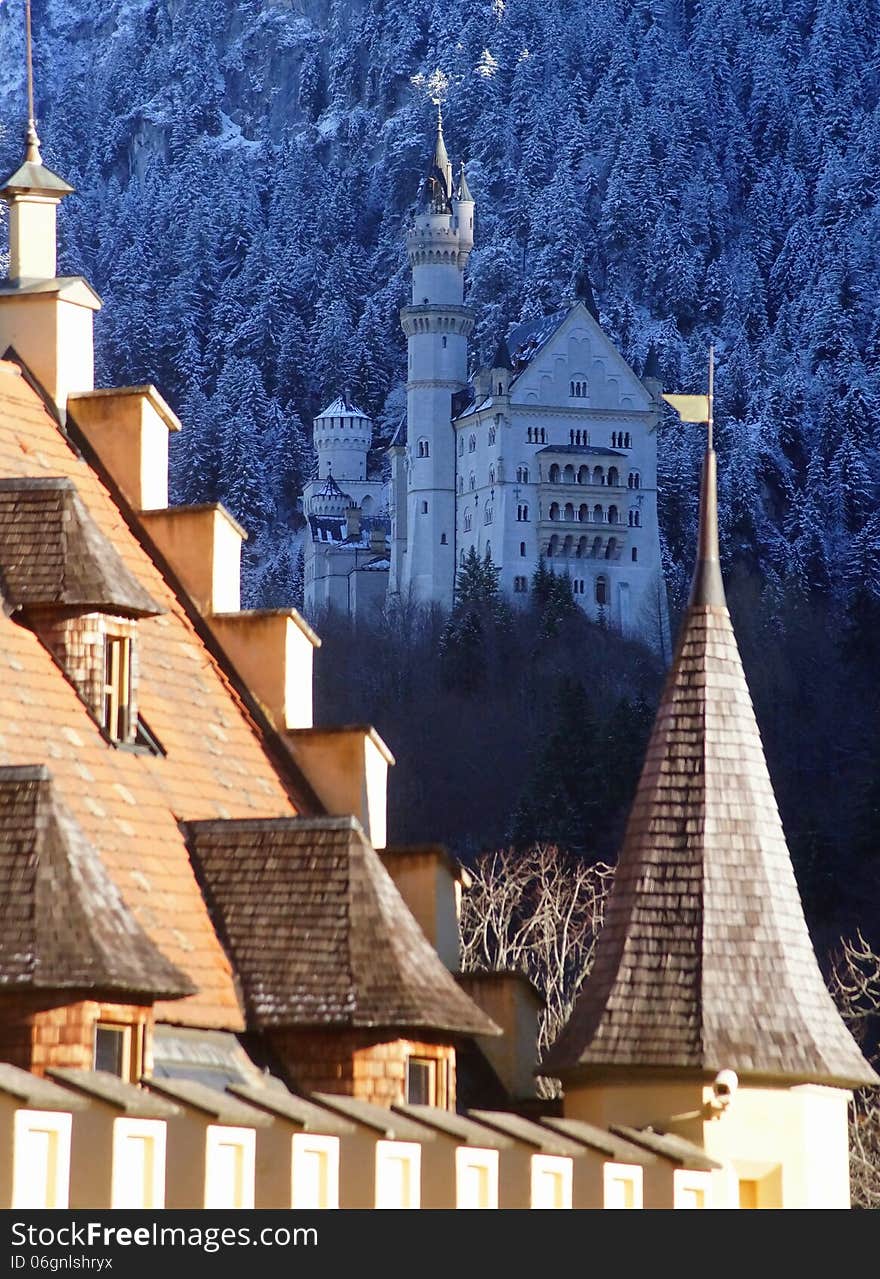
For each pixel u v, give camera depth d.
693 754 80.19
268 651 82.19
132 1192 49.62
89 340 85.88
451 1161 59.91
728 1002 75.75
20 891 57.56
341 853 68.88
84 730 69.94
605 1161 66.94
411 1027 66.00
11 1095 46.97
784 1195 74.31
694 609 82.56
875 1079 76.56
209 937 67.75
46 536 71.19
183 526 83.31
